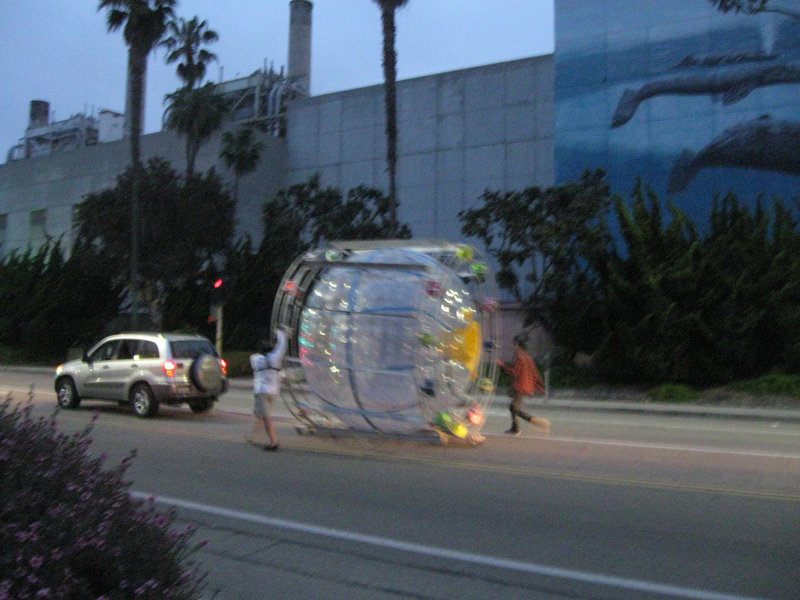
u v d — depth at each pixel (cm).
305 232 3694
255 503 808
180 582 415
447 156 3666
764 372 2231
